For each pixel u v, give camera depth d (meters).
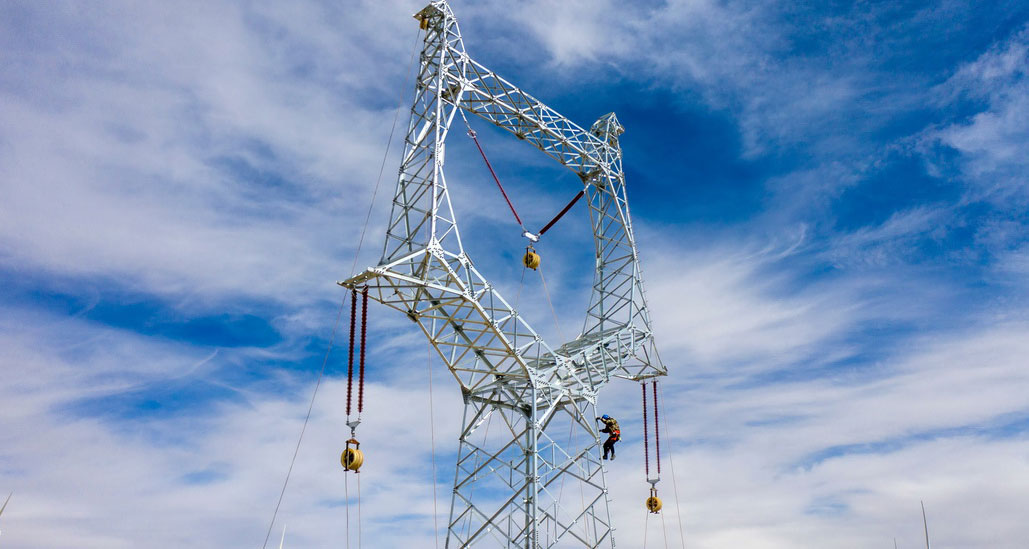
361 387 31.59
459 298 34.34
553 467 37.00
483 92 40.16
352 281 32.12
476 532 36.16
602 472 38.69
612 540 37.25
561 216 44.94
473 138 37.81
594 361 42.09
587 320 46.25
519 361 36.78
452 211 34.25
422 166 34.88
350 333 32.03
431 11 37.75
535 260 41.06
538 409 38.59
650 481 44.25
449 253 33.53
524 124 43.66
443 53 36.56
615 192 46.84
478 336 36.44
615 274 45.97
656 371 45.12
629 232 45.84
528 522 35.09
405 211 34.88
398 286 32.84
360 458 30.75
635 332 43.97
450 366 37.41
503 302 36.06
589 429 39.72
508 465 36.97
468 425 38.09
